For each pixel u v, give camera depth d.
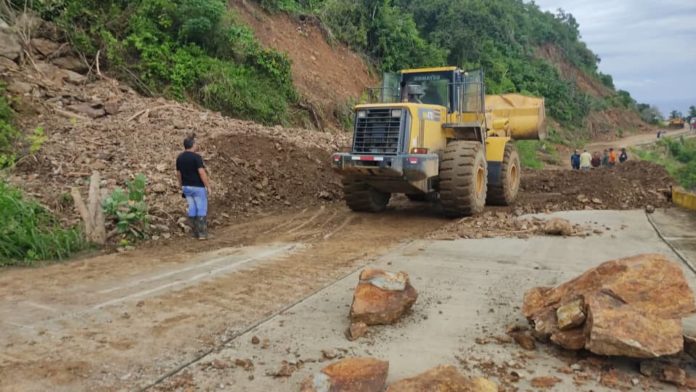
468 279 6.01
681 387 3.70
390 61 28.38
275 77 19.03
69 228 7.64
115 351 4.27
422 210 10.95
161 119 12.88
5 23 12.98
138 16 16.23
